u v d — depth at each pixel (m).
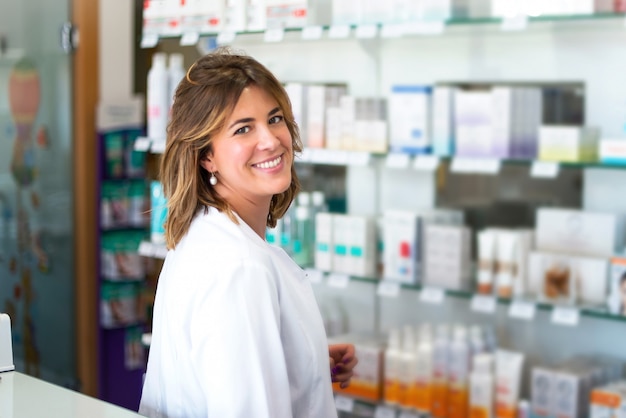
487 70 3.32
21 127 4.31
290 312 1.68
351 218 3.33
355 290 3.72
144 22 3.57
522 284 3.01
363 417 3.30
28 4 4.28
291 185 1.96
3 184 4.27
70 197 4.45
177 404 1.71
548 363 3.27
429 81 3.46
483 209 3.37
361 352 3.31
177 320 1.65
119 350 4.59
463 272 3.20
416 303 3.58
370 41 3.56
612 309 2.79
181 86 1.70
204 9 3.38
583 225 2.99
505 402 3.01
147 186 4.54
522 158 2.95
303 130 3.37
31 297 4.39
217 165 1.68
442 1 3.02
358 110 3.27
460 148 3.09
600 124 3.07
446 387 3.16
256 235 1.70
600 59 3.05
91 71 4.43
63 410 1.55
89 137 4.44
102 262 4.47
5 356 1.79
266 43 3.86
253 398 1.58
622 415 2.75
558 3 2.84
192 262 1.65
